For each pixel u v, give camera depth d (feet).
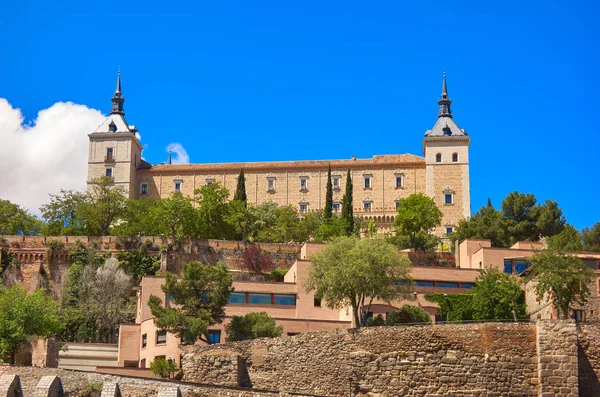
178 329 259.19
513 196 510.99
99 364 295.07
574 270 269.23
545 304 272.51
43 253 449.48
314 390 196.34
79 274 428.56
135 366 286.25
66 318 373.40
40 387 173.99
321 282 274.77
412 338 191.62
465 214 648.79
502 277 294.05
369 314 302.86
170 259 441.27
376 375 191.83
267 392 173.06
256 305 315.78
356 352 194.49
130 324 295.28
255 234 503.61
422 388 187.93
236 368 199.00
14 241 453.99
